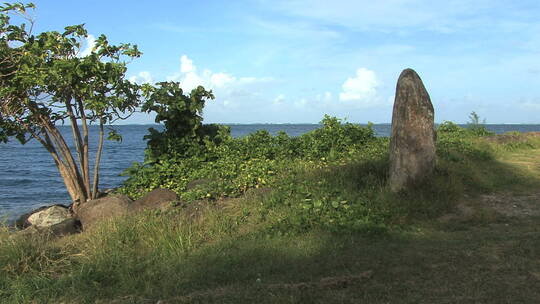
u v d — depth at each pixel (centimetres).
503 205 769
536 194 838
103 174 2072
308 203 694
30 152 3719
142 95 982
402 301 403
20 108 926
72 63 855
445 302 398
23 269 516
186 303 417
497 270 464
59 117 960
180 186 965
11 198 1514
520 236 579
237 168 999
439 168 865
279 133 1282
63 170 1012
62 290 466
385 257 518
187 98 1151
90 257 553
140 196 965
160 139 1144
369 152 1134
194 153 1120
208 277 483
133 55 929
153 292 456
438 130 1811
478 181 884
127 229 634
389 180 802
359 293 424
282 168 964
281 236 611
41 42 948
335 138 1247
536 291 410
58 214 951
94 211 805
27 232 697
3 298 455
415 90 800
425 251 536
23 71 850
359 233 609
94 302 441
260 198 751
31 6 913
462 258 504
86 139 988
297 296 417
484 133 1803
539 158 1264
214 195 802
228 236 627
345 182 820
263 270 496
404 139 791
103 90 911
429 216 704
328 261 512
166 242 588
